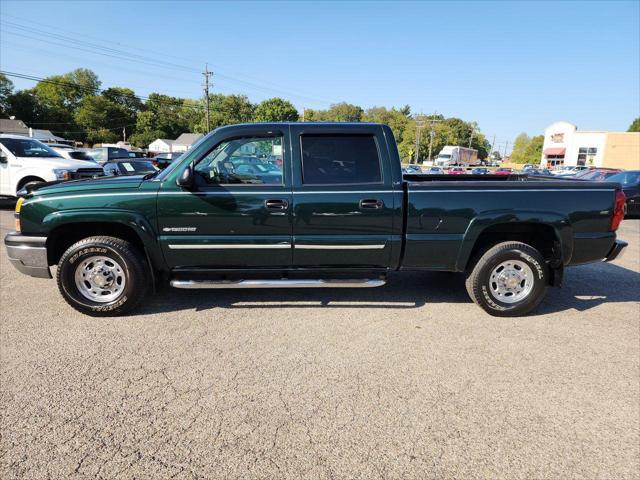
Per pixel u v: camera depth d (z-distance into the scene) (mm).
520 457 2270
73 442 2326
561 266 4137
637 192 12234
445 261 4094
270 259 4016
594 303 4672
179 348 3428
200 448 2295
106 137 93562
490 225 4008
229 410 2631
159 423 2498
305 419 2553
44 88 93938
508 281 4156
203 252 3951
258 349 3432
